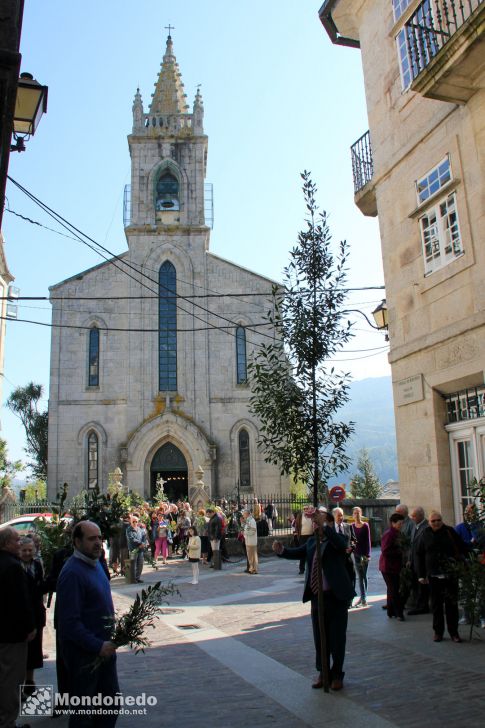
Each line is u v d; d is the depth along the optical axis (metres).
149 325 36.47
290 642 9.86
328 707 6.64
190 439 34.59
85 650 5.11
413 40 11.95
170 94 41.00
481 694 6.77
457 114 11.34
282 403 8.20
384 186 13.86
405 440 12.76
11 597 6.04
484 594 8.81
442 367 11.60
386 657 8.53
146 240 37.59
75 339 35.84
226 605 13.91
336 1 15.23
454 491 11.59
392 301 13.40
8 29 6.26
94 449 34.91
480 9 9.23
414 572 10.93
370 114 14.42
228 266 37.50
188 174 39.12
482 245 10.65
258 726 6.17
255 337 36.62
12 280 24.97
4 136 7.00
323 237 8.70
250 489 34.59
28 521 19.95
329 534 7.68
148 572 20.80
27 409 54.50
